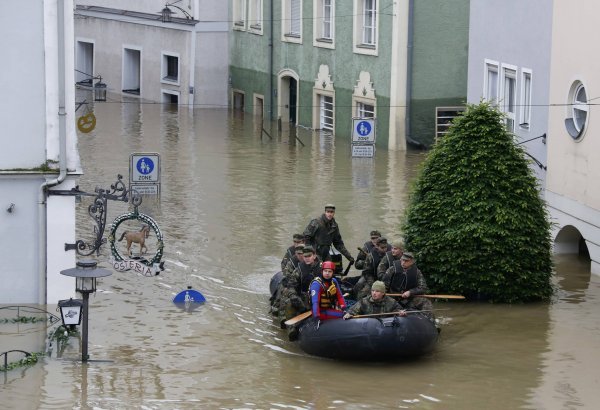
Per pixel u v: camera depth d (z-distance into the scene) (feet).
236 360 96.37
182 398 87.61
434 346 97.45
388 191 167.63
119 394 88.22
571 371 94.12
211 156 199.31
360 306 96.37
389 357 95.71
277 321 107.34
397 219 148.66
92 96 284.20
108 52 288.71
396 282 101.30
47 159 106.93
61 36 105.81
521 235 111.96
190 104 266.98
